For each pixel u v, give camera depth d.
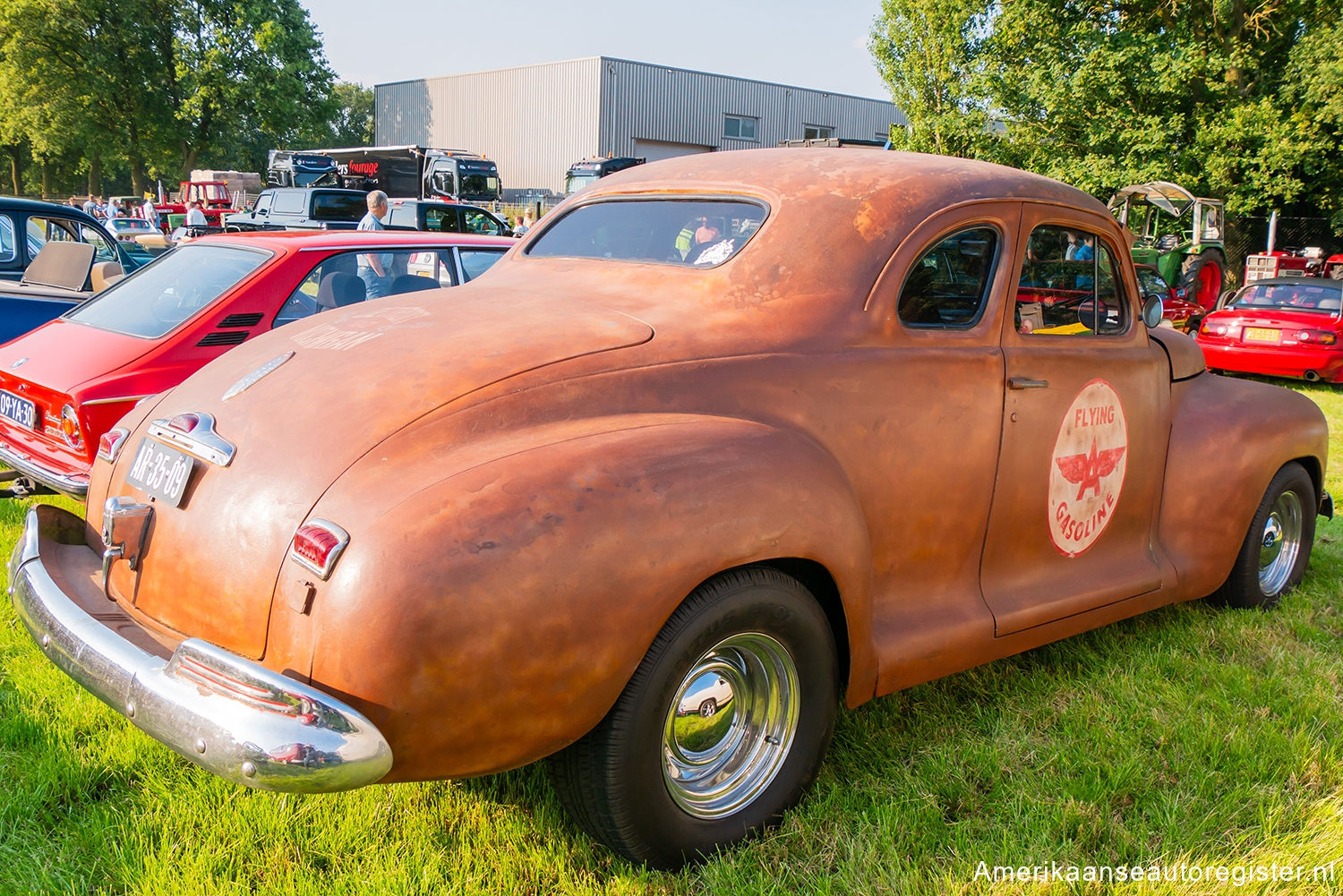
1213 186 18.75
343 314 2.84
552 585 1.93
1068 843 2.44
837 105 44.12
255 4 45.22
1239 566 4.01
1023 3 19.16
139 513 2.31
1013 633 3.04
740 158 3.27
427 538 1.88
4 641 3.37
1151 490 3.68
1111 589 3.40
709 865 2.31
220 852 2.28
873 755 2.89
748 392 2.44
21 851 2.30
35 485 4.38
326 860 2.34
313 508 2.02
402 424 2.13
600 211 3.36
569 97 38.12
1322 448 4.24
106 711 2.90
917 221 2.80
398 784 2.61
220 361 2.73
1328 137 18.06
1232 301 12.32
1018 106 20.03
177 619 2.20
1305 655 3.68
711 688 2.34
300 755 1.77
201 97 44.19
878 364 2.66
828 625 2.49
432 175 28.36
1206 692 3.30
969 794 2.68
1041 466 3.12
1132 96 19.28
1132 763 2.80
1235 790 2.69
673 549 2.07
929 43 20.86
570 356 2.34
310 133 49.16
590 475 2.04
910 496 2.76
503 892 2.22
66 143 45.56
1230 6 18.45
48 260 6.66
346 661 1.86
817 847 2.45
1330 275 19.41
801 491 2.32
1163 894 2.28
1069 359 3.19
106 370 4.21
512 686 1.92
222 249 5.09
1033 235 3.12
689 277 2.79
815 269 2.69
